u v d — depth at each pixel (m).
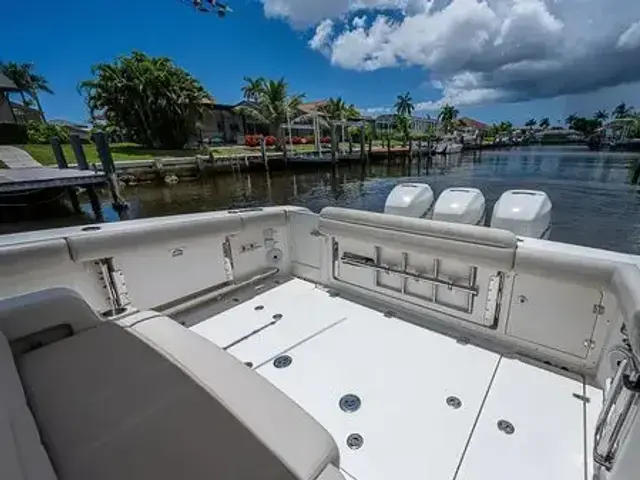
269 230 2.38
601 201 9.98
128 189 14.45
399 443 1.20
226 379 0.75
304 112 26.16
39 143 19.58
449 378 1.49
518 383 1.44
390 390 1.43
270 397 0.70
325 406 1.37
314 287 2.31
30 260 1.43
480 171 19.45
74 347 0.85
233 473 0.55
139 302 1.82
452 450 1.17
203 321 1.96
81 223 9.52
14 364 0.72
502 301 1.63
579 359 1.48
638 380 0.82
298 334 1.82
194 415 0.65
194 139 24.72
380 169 21.48
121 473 0.54
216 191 14.36
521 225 2.21
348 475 1.11
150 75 19.50
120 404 0.68
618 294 1.17
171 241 1.84
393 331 1.82
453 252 1.64
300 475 0.55
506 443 1.19
